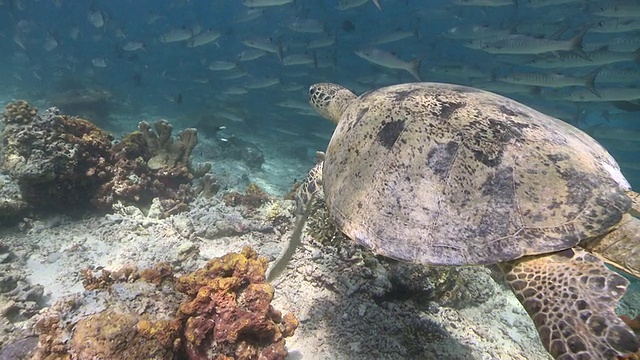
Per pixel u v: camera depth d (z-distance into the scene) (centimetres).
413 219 94
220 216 201
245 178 376
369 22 802
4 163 186
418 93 114
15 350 102
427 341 135
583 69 609
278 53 527
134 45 654
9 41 1176
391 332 133
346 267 158
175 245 178
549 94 432
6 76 902
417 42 706
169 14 1491
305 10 798
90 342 87
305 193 136
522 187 88
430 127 100
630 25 380
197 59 1180
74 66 903
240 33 1231
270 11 1009
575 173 90
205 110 679
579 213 86
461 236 88
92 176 206
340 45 782
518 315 168
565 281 82
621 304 206
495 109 103
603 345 72
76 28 770
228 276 116
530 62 434
